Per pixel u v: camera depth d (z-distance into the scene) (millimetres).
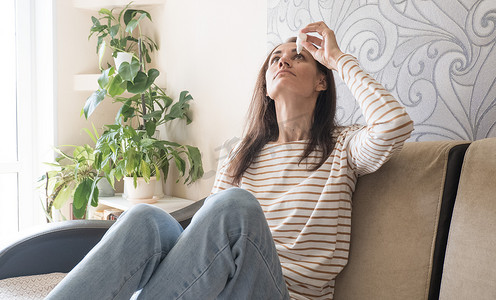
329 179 1359
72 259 1562
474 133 1373
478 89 1357
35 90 2961
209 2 2395
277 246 1355
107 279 991
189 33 2535
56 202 2658
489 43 1328
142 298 1038
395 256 1254
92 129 2932
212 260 1028
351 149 1366
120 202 2486
